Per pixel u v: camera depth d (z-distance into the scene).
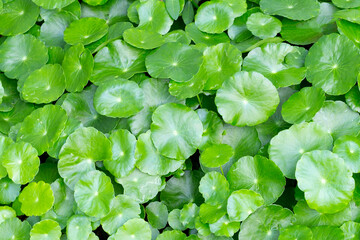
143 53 0.73
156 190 0.69
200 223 0.67
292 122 0.68
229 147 0.69
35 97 0.71
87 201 0.67
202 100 0.72
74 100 0.71
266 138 0.70
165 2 0.75
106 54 0.72
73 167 0.69
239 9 0.75
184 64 0.70
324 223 0.67
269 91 0.69
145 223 0.67
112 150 0.69
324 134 0.67
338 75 0.69
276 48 0.72
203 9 0.75
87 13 0.78
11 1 0.77
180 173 0.71
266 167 0.67
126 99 0.70
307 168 0.66
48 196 0.68
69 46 0.75
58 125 0.69
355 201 0.67
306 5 0.74
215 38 0.75
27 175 0.69
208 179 0.68
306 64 0.71
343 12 0.73
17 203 0.70
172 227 0.68
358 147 0.67
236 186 0.68
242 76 0.69
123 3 0.78
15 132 0.72
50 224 0.67
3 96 0.74
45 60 0.74
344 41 0.70
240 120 0.69
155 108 0.71
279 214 0.67
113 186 0.70
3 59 0.75
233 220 0.65
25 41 0.75
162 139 0.69
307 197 0.65
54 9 0.77
